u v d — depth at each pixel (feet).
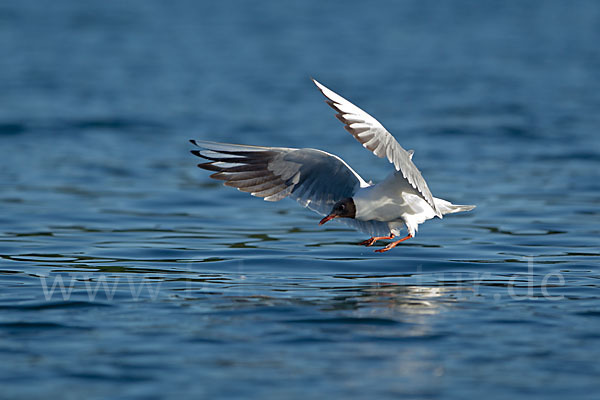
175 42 179.83
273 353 27.61
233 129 93.20
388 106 108.47
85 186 66.03
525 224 53.06
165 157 79.25
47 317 31.68
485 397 23.93
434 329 30.42
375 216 36.70
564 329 30.35
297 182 38.04
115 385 24.71
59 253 44.45
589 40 183.01
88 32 193.98
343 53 163.94
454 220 54.85
